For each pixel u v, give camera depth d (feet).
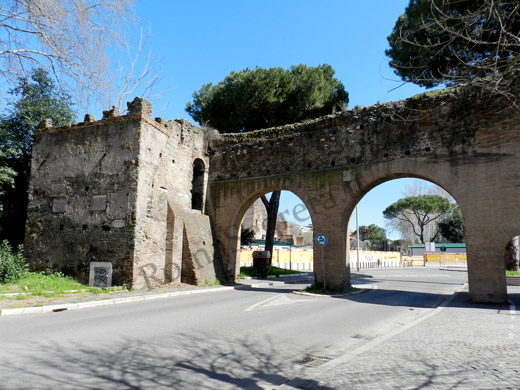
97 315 33.17
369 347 21.84
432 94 53.01
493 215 46.14
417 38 47.62
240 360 19.79
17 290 44.47
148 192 56.03
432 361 18.72
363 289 62.85
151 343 22.63
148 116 56.95
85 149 58.49
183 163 65.51
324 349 22.59
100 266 53.47
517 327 28.02
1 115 69.10
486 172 47.42
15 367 17.57
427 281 91.25
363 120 58.39
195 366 18.52
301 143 63.72
